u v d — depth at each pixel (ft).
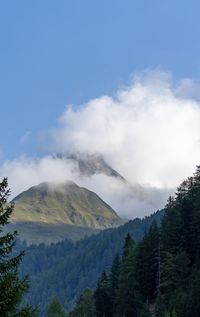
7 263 65.72
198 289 271.69
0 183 68.69
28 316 64.39
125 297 320.50
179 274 312.71
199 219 342.44
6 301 62.54
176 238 346.54
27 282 66.69
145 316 294.46
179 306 271.28
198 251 341.21
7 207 68.28
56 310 348.18
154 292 338.13
